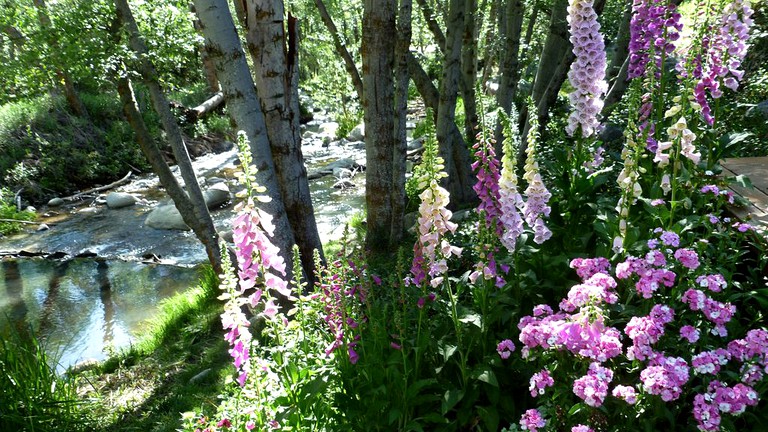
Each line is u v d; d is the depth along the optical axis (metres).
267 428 2.85
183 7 6.58
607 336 2.30
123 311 7.91
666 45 4.17
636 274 2.85
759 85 7.22
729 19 4.04
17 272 9.62
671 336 2.59
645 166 3.98
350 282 3.23
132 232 11.09
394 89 7.03
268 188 5.01
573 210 3.75
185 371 5.47
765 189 3.93
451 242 4.78
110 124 15.66
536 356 2.62
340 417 3.04
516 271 3.26
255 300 2.95
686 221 3.07
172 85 6.77
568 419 2.40
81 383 5.52
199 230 6.68
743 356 2.27
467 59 8.32
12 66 5.91
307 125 20.67
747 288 2.98
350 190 12.35
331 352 3.09
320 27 16.58
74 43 5.67
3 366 4.45
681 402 2.46
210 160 15.77
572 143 5.82
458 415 2.90
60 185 13.39
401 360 2.93
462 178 7.80
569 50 7.48
